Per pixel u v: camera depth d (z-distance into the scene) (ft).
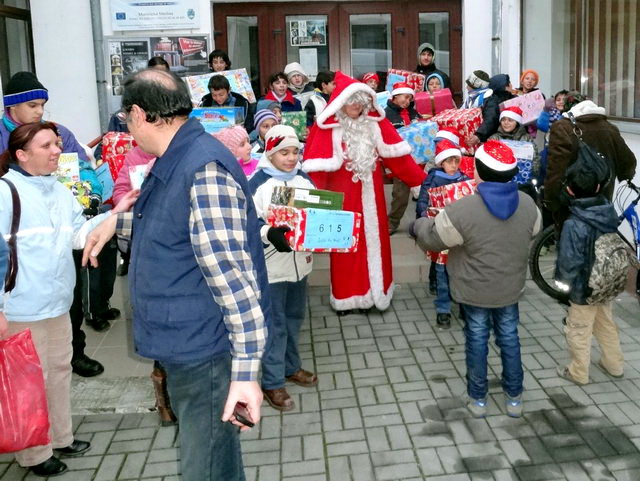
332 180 15.74
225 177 6.15
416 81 24.47
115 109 26.30
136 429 11.82
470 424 11.54
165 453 11.05
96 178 13.41
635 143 18.19
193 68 26.35
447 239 10.92
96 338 15.71
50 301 9.86
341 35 27.68
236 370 6.08
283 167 11.96
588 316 12.42
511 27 26.22
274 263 11.62
